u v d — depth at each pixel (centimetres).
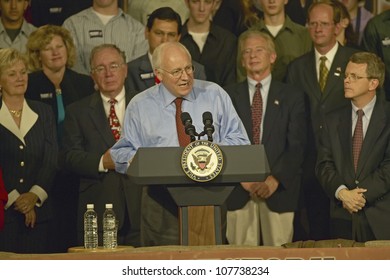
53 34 2069
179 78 1460
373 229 1845
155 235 1421
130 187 1977
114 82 2011
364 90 1873
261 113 2022
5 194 1756
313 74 2061
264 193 1994
